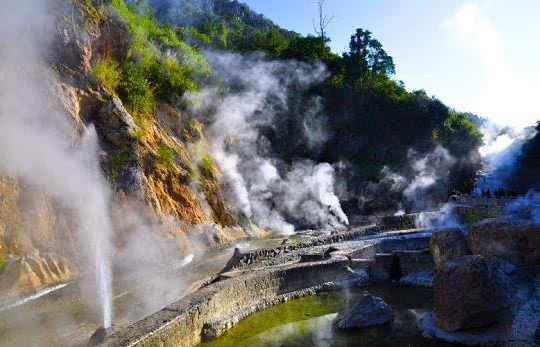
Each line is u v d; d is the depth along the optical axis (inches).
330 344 354.0
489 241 449.4
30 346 353.7
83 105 746.2
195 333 355.6
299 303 466.3
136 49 925.8
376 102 1619.1
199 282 514.3
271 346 353.1
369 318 389.7
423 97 1804.9
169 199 807.1
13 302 471.8
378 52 1923.0
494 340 325.7
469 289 344.2
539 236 422.9
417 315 410.3
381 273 547.5
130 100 858.8
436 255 502.9
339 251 603.5
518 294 365.1
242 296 438.3
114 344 281.7
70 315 428.1
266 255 619.2
